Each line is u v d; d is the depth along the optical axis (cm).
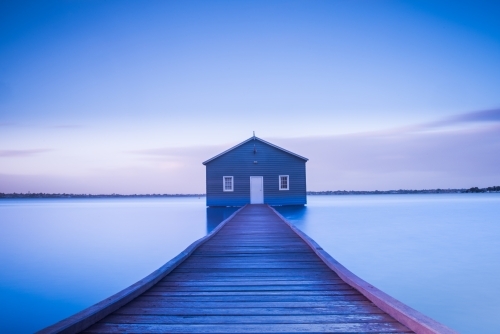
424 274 866
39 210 4622
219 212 2362
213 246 756
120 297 354
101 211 3997
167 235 1616
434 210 2956
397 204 4147
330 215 2202
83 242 1498
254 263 583
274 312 338
